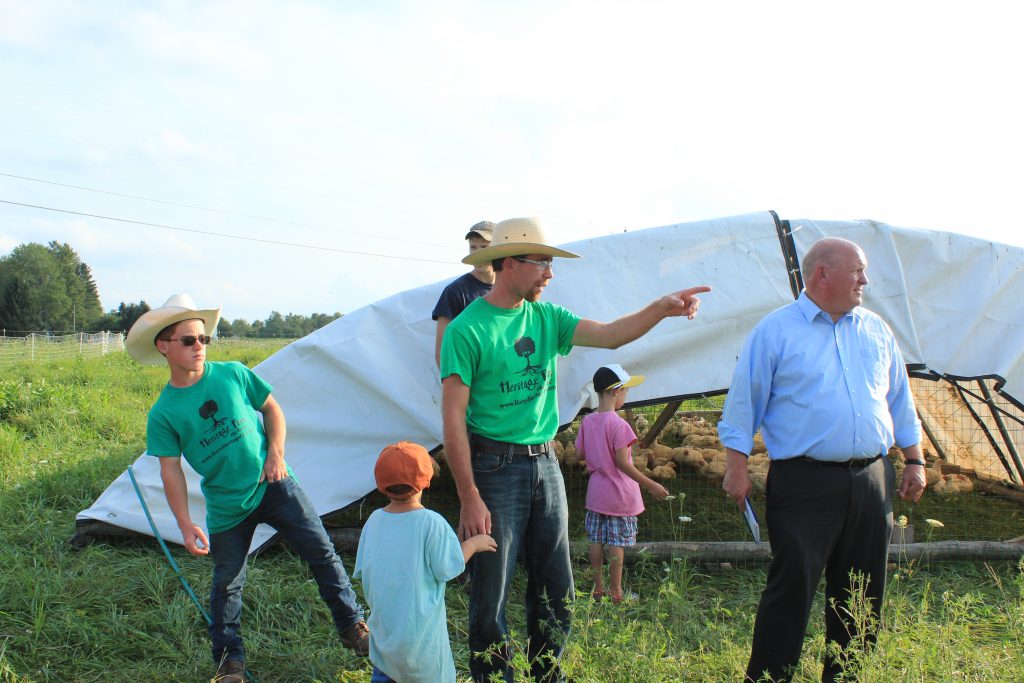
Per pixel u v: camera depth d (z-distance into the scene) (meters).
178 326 3.61
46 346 28.17
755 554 5.16
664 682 3.27
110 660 3.89
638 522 5.90
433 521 3.04
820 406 3.15
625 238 5.83
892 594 4.59
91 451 8.43
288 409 5.67
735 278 5.68
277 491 3.86
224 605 3.73
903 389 3.47
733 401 3.35
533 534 3.36
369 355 5.68
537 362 3.33
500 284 3.29
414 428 5.67
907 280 5.70
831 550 3.21
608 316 5.62
